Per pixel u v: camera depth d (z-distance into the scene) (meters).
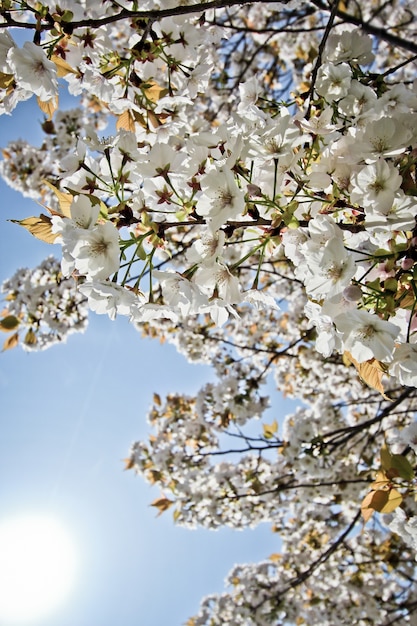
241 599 2.06
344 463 1.68
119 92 0.70
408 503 0.71
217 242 0.49
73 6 0.59
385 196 0.47
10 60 0.58
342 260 0.46
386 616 1.83
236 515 1.75
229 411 1.54
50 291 1.49
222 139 0.52
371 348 0.46
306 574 1.51
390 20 1.93
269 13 1.81
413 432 0.64
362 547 1.91
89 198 0.47
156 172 0.52
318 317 0.52
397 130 0.49
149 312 0.50
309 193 0.52
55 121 1.64
